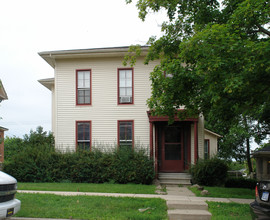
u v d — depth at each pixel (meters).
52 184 13.05
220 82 8.51
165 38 12.20
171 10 11.80
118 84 16.19
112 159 14.28
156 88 10.86
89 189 11.38
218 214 7.89
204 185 14.13
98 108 16.19
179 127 16.11
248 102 9.72
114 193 10.70
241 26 9.73
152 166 14.02
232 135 24.09
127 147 14.86
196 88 10.56
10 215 6.16
